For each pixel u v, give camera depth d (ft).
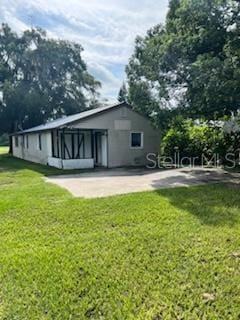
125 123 53.93
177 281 11.05
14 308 9.68
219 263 12.41
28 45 96.12
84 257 13.28
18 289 10.78
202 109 34.06
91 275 11.63
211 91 29.40
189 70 33.71
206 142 49.62
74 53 99.60
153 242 14.78
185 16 33.30
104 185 31.40
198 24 33.12
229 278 11.19
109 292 10.46
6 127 94.38
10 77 92.79
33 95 89.86
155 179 35.29
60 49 96.84
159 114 42.37
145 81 45.44
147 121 55.72
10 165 57.82
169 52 35.47
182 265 12.29
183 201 22.98
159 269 11.99
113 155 53.26
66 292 10.52
